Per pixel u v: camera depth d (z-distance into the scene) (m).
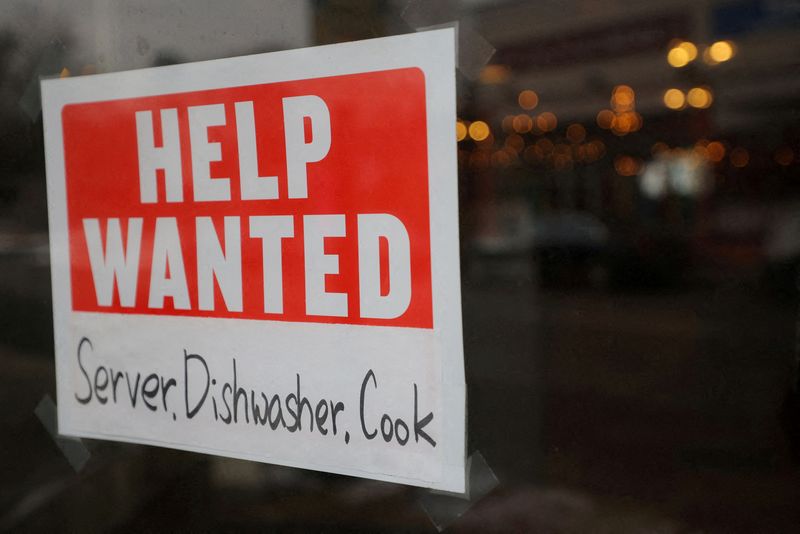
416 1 1.43
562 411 1.37
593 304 1.33
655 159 1.28
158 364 1.73
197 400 1.70
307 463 1.59
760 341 1.25
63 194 1.81
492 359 1.42
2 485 1.97
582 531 1.38
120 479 1.80
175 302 1.70
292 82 1.55
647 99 1.28
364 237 1.50
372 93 1.48
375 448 1.52
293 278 1.57
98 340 1.80
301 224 1.56
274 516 1.63
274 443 1.62
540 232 1.36
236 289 1.63
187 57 1.64
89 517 1.84
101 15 1.73
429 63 1.43
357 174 1.50
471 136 1.40
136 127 1.71
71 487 1.86
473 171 1.41
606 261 1.32
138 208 1.73
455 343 1.44
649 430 1.32
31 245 1.85
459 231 1.42
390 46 1.46
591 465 1.37
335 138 1.52
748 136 1.23
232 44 1.60
